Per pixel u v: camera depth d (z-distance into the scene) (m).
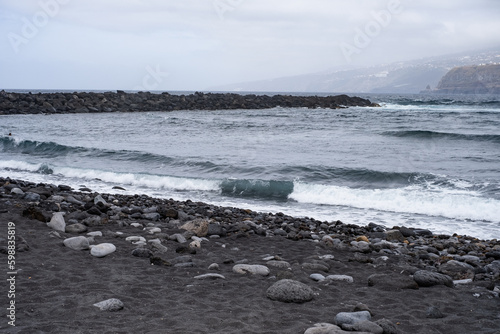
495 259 7.89
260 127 36.81
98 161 19.70
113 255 6.59
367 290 5.48
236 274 6.00
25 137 26.77
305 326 4.17
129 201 12.13
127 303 4.68
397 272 6.42
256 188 14.71
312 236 9.01
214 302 4.83
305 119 45.94
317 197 13.80
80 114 50.16
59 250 6.60
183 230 8.54
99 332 3.89
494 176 15.91
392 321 4.46
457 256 7.96
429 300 5.16
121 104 58.72
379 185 15.09
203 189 15.23
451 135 28.88
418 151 22.72
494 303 5.08
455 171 16.97
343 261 7.20
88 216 9.17
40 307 4.43
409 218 11.80
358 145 25.06
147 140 26.97
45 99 55.16
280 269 6.38
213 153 21.50
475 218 11.78
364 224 11.16
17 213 8.77
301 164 18.09
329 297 5.17
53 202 9.83
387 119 45.47
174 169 17.89
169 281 5.52
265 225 10.15
